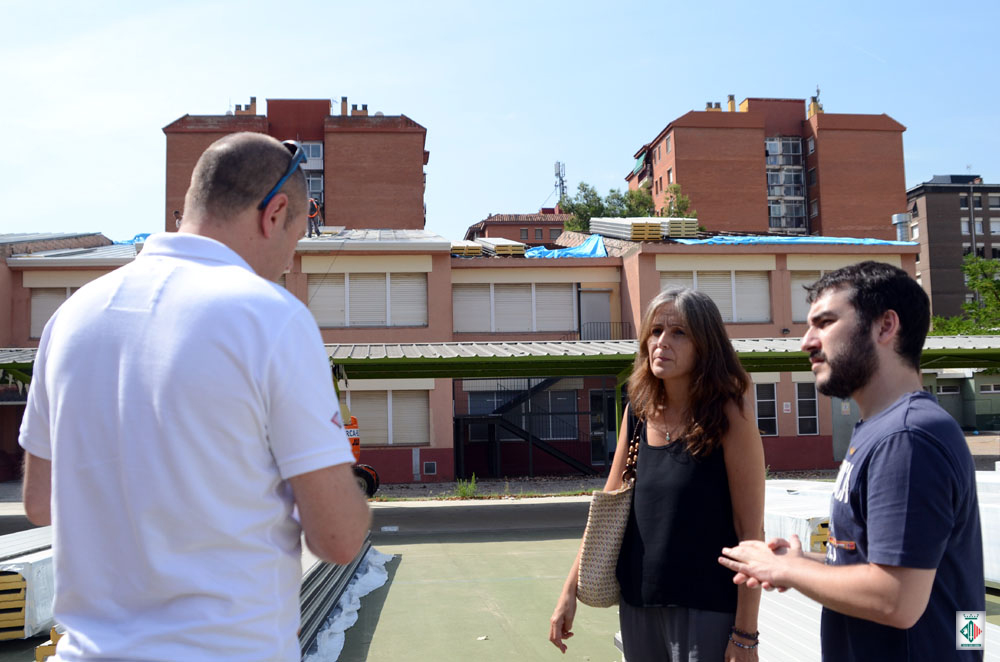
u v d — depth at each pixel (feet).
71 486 4.98
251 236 5.70
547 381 83.66
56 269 78.69
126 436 4.83
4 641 18.84
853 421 83.15
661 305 8.57
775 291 83.56
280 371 4.96
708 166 189.26
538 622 19.69
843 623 6.12
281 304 5.17
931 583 5.40
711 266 82.89
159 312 5.01
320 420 5.06
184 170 139.95
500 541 34.76
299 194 5.96
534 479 78.84
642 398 8.83
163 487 4.76
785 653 11.90
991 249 254.47
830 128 199.62
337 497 5.05
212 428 4.80
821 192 197.77
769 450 81.87
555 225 284.00
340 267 79.51
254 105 152.35
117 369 4.96
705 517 8.21
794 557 6.14
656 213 200.95
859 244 85.05
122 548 4.82
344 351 46.57
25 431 5.75
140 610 4.79
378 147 144.36
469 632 18.76
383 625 19.48
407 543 34.30
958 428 5.74
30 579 18.62
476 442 84.23
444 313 79.97
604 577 8.75
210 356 4.84
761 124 191.72
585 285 86.02
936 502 5.40
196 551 4.80
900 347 6.11
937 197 254.47
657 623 8.53
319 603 18.42
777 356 46.26
